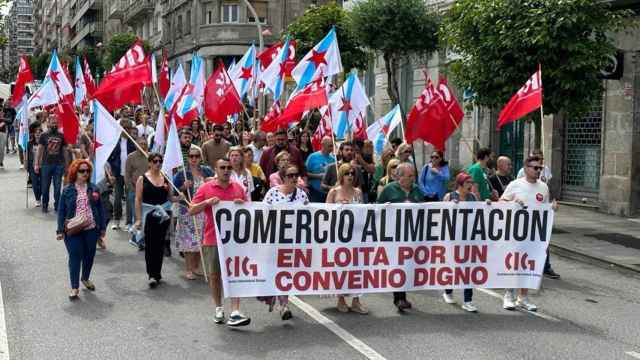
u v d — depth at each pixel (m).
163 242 9.16
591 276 10.49
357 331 7.28
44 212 14.95
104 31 84.44
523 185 8.62
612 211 16.50
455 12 14.39
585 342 7.05
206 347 6.66
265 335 7.09
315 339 6.97
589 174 17.50
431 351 6.62
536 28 12.62
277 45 17.58
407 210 8.12
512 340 7.05
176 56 51.72
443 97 10.25
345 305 8.12
